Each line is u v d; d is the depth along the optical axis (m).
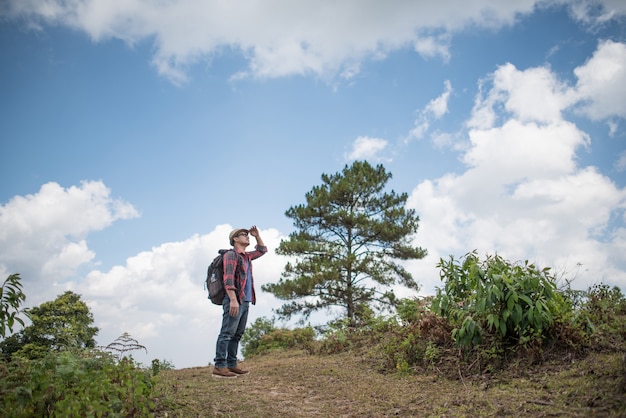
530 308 6.00
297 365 8.45
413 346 7.35
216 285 6.97
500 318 6.25
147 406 4.70
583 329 6.07
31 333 16.83
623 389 4.19
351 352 9.53
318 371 7.64
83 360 4.81
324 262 23.09
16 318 4.97
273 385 6.70
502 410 4.46
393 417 4.88
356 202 25.42
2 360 4.89
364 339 10.22
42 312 18.28
